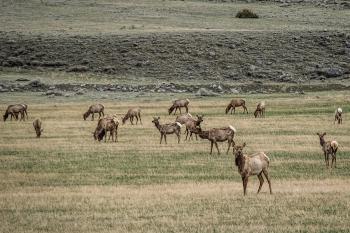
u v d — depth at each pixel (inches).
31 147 1910.7
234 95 3873.0
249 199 1149.1
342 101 3272.6
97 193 1232.8
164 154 1760.6
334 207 1074.1
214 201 1132.5
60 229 938.1
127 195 1206.9
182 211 1055.0
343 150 1812.3
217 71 4842.5
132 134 2204.7
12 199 1176.2
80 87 4156.0
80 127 2406.5
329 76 4771.2
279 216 1010.7
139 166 1577.3
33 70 4884.4
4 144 1974.7
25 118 2746.1
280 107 3080.7
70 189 1286.9
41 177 1437.0
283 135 2127.2
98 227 946.1
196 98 3690.9
